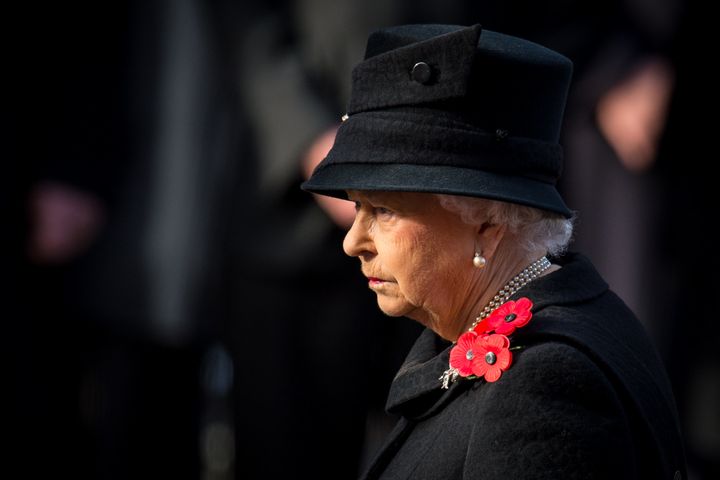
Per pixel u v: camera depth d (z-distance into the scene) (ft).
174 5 54.44
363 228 26.43
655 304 58.23
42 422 56.59
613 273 56.29
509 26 49.26
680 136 58.13
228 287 51.29
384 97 25.38
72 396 58.13
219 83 54.08
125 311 54.80
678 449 25.91
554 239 26.17
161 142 54.80
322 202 48.06
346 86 48.85
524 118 25.27
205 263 54.49
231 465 62.64
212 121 54.29
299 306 49.55
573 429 23.08
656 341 58.75
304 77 49.44
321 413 49.98
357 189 24.84
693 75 57.36
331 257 48.80
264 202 49.55
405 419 27.73
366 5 47.85
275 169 48.80
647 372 25.45
